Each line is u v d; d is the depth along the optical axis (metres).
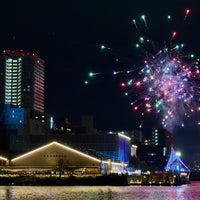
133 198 97.69
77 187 146.25
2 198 94.88
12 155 177.62
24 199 92.94
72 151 169.38
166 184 181.12
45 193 111.12
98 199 93.62
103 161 173.25
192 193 119.75
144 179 180.50
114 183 161.50
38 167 170.62
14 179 160.38
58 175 163.25
